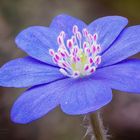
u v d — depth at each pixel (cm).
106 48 10
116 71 9
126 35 10
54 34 10
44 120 16
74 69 9
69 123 16
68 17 10
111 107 17
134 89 8
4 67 9
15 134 16
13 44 17
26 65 10
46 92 9
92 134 9
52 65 10
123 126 16
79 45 10
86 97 8
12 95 16
